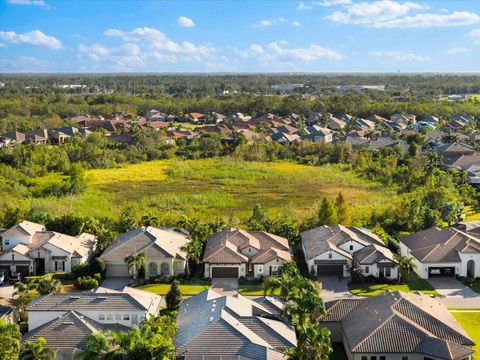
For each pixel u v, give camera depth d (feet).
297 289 198.90
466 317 217.15
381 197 397.80
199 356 167.84
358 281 258.16
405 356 175.42
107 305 197.88
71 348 176.55
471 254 262.47
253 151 585.22
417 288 251.19
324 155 570.87
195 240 281.33
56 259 270.67
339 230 286.05
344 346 193.16
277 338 177.68
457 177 444.55
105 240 296.10
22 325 205.36
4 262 266.98
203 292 216.95
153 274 264.52
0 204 359.05
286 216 337.11
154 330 173.58
